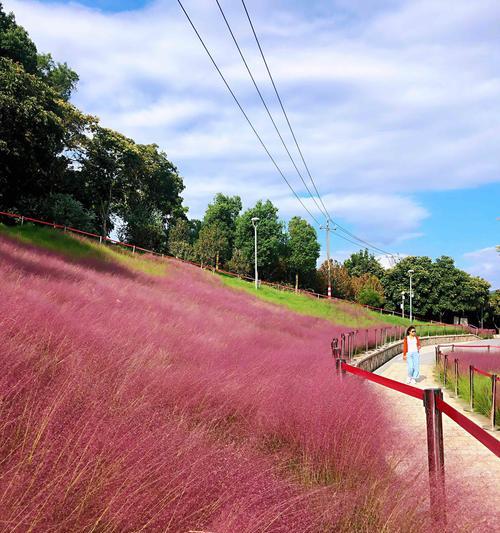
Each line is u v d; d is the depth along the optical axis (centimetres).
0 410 319
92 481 255
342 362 734
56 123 3138
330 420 452
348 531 298
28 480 242
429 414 362
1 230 2323
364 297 6850
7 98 2850
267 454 417
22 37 3638
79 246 2694
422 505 303
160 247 5369
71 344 570
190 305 1772
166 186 5938
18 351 468
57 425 311
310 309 3900
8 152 2888
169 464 293
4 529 211
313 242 7494
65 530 227
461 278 8669
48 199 3862
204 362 755
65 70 4834
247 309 2278
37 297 799
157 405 461
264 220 7006
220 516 258
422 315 8894
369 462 388
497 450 253
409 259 8969
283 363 859
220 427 467
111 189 4884
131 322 900
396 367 2162
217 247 5959
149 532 243
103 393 426
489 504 300
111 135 4741
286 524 273
